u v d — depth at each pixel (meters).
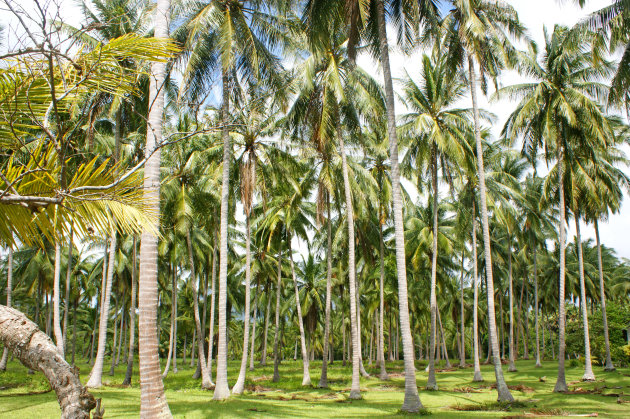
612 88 14.26
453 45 18.41
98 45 3.38
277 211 24.81
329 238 23.17
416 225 30.75
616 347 34.28
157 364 8.58
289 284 38.97
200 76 17.20
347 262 31.45
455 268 36.41
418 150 22.23
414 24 15.15
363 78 18.70
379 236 30.02
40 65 3.33
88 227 3.46
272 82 17.55
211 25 15.01
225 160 18.02
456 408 15.62
